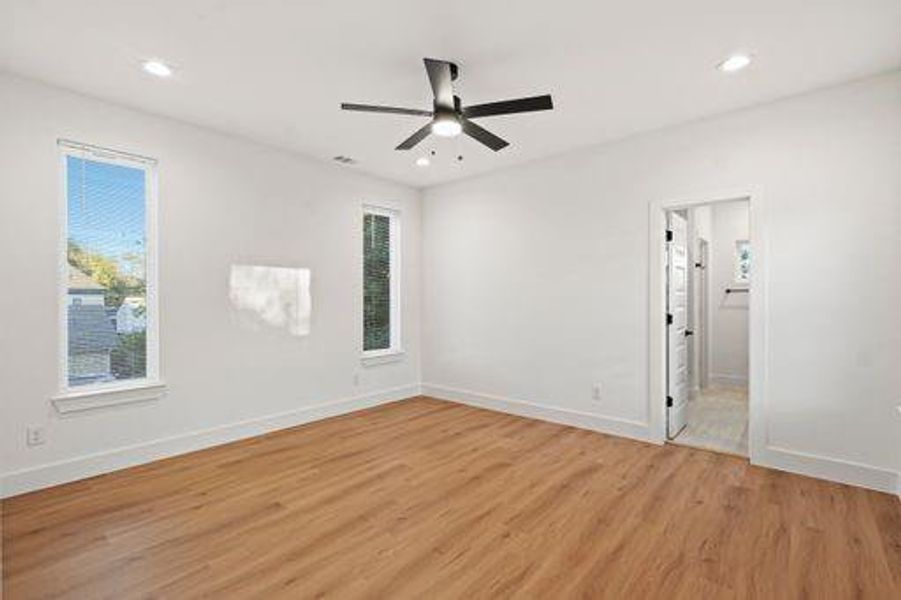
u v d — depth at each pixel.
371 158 4.35
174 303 3.42
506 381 4.71
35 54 2.50
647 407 3.76
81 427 2.98
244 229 3.83
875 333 2.79
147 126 3.27
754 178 3.18
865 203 2.80
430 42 2.39
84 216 3.05
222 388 3.70
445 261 5.26
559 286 4.29
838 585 1.91
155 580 1.94
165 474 3.06
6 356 2.71
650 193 3.70
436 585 1.91
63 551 2.15
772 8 2.10
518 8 2.10
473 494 2.77
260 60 2.58
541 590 1.88
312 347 4.36
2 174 2.69
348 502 2.67
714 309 6.18
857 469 2.84
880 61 2.58
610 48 2.44
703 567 2.03
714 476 3.02
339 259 4.61
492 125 3.52
